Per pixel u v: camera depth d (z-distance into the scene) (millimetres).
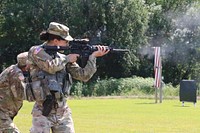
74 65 11906
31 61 11695
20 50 77312
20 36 76625
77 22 74500
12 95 13664
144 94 65938
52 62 11430
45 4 75750
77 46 11766
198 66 83000
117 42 75938
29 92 11648
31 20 75688
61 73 11797
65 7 75438
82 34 75375
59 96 11625
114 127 25359
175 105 44219
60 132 11734
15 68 13492
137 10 75625
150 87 67375
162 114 33906
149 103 47062
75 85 65312
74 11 74562
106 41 75500
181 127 25672
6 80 13516
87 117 31109
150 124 27016
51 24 11805
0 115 13836
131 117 31281
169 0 83500
